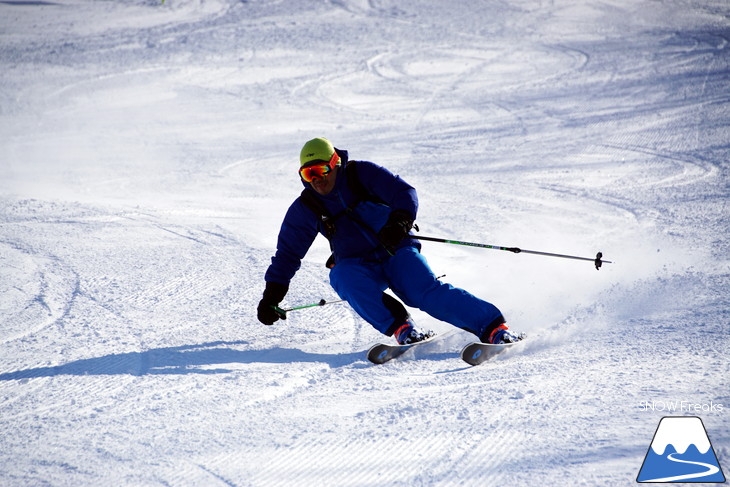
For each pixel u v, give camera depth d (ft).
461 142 116.26
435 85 172.14
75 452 21.48
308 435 22.00
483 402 24.07
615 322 34.83
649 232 59.62
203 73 185.88
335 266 35.47
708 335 30.60
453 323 33.32
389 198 33.76
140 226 63.93
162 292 44.52
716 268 45.29
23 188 87.81
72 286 45.62
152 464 20.33
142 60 198.29
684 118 124.16
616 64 185.47
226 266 50.78
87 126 137.39
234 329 37.60
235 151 114.01
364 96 162.91
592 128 120.98
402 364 30.99
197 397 26.66
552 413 22.26
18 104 156.97
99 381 29.04
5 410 25.95
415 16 248.52
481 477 18.40
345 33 228.43
